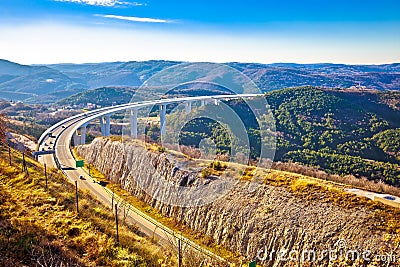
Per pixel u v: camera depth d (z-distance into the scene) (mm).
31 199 17797
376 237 22594
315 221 24922
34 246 12180
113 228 17781
